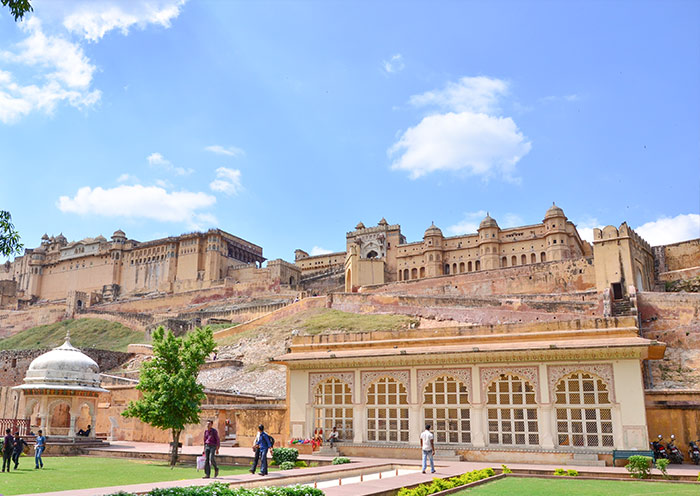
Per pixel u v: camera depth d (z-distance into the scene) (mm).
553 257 74250
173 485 14273
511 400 21859
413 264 85562
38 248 124375
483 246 79188
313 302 59406
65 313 96125
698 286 50438
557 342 21125
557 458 20516
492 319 48625
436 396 23328
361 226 97688
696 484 16578
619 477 17859
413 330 24469
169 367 24438
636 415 19938
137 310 98125
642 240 54312
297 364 25297
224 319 74438
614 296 48750
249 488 13805
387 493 14188
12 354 55938
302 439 24453
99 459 24906
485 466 20031
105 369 58781
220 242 101938
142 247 108438
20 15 9266
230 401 35844
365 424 23750
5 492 14766
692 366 35875
